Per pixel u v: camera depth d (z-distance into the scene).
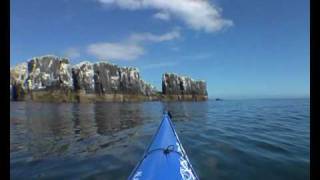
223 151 14.92
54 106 63.97
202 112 48.50
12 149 16.41
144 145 17.28
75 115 41.25
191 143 17.42
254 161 12.76
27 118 36.09
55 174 11.31
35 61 84.44
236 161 12.79
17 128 26.27
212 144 16.98
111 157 14.06
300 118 32.81
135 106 69.38
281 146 15.97
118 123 30.69
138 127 27.05
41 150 16.14
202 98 123.69
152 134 22.11
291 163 12.35
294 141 17.42
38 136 21.52
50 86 83.56
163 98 112.12
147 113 46.16
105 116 39.84
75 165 12.61
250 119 33.06
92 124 29.70
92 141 19.16
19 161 13.47
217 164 12.27
